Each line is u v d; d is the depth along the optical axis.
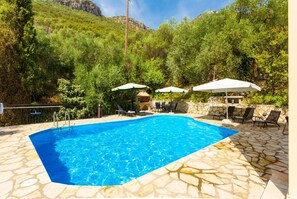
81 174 4.92
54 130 9.23
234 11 17.72
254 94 12.87
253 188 3.30
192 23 20.84
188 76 18.83
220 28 17.50
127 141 8.16
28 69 10.78
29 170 4.15
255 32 14.91
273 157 4.94
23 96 10.81
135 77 18.64
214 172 3.99
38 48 12.47
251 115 10.45
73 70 14.69
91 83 12.99
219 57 13.81
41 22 30.44
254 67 14.42
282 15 15.35
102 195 3.07
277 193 3.05
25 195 3.10
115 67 14.99
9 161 4.71
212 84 10.42
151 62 20.83
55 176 4.79
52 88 13.62
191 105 16.28
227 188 3.30
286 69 10.84
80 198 2.98
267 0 16.41
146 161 5.84
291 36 2.47
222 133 9.52
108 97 14.74
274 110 10.22
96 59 16.08
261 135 7.59
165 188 3.30
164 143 7.83
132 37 28.83
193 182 3.53
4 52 9.82
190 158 4.85
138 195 3.07
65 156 6.28
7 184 3.49
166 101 18.70
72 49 15.52
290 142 2.50
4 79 9.94
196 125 11.78
